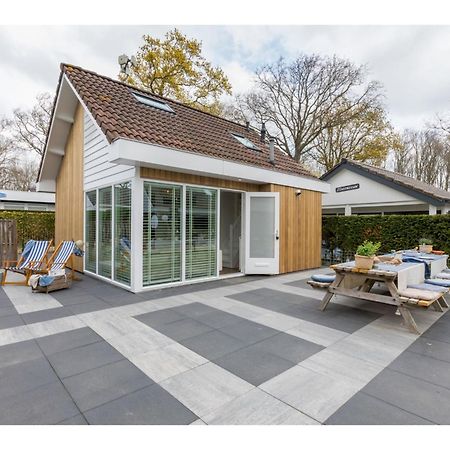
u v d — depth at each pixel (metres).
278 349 3.21
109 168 6.41
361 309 4.67
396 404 2.26
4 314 4.32
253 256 7.49
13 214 12.81
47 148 8.70
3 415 2.11
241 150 7.80
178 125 7.09
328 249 10.24
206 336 3.55
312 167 21.23
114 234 6.32
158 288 5.88
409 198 10.72
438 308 4.62
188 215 6.33
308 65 17.97
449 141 17.09
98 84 6.95
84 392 2.38
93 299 5.14
